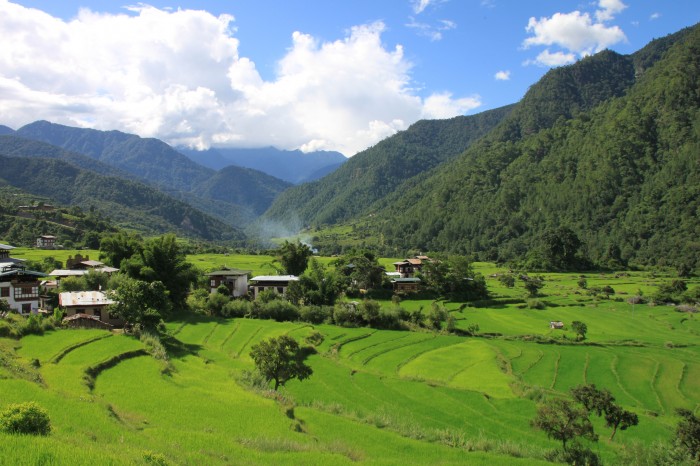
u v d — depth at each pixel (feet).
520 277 546.67
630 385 217.56
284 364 163.43
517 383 207.92
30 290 243.19
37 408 73.46
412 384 197.88
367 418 142.10
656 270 598.75
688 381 224.53
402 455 110.01
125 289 211.61
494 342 288.10
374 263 406.00
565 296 440.04
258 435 104.68
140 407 118.11
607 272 598.34
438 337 288.30
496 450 127.95
